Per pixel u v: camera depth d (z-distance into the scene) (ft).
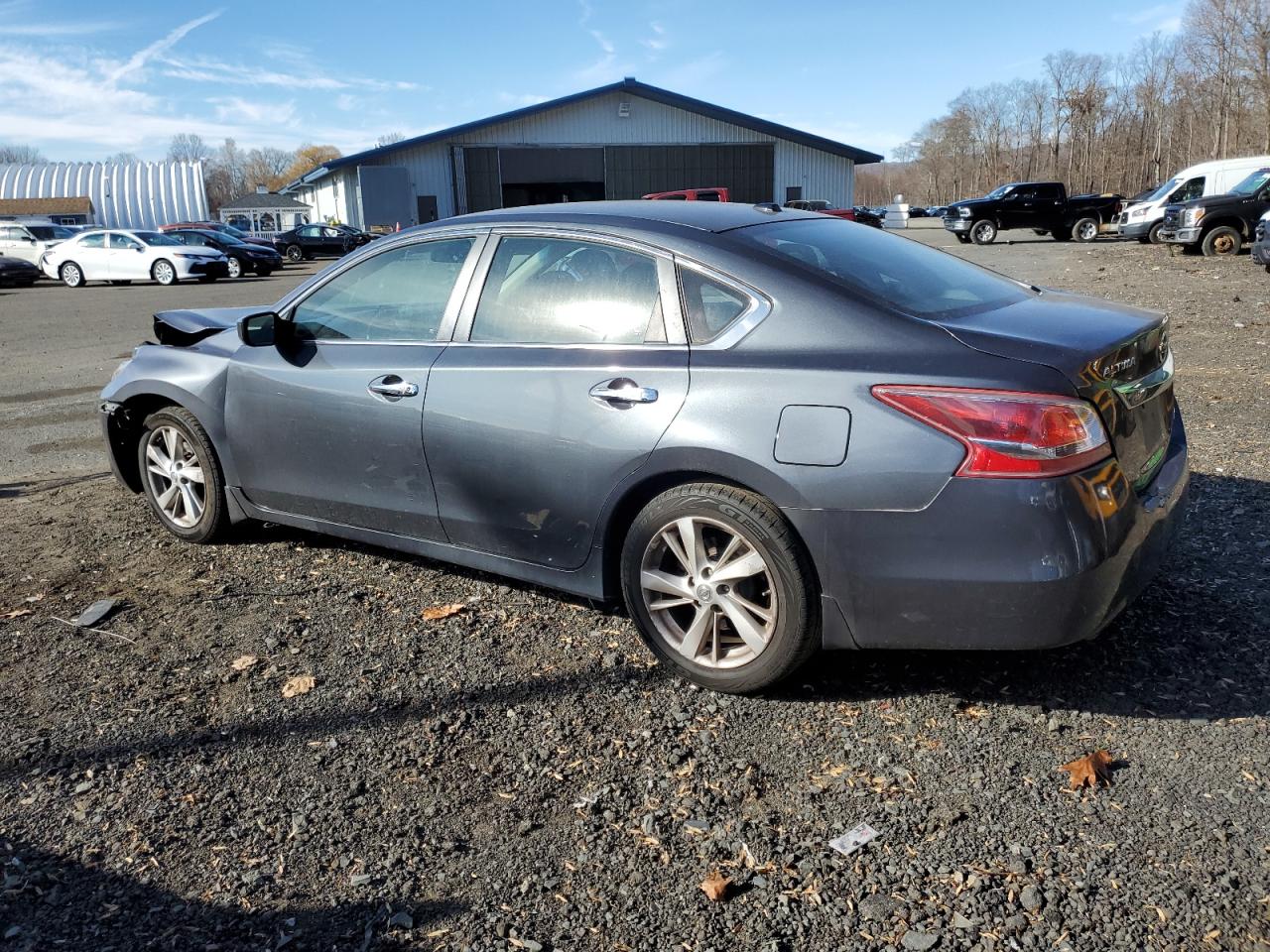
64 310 63.57
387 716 10.29
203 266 87.45
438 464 12.06
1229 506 15.49
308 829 8.51
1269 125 217.15
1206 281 51.21
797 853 8.02
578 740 9.77
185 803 8.91
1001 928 7.13
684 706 10.34
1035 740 9.48
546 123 127.75
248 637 12.21
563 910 7.47
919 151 476.13
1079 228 100.78
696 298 10.47
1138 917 7.18
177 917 7.48
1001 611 9.02
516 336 11.64
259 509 14.57
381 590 13.53
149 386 15.14
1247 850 7.80
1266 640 11.14
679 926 7.27
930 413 9.00
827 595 9.67
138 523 16.76
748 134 131.95
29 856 8.24
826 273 10.28
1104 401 9.16
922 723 9.86
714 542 10.43
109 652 11.91
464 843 8.28
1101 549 8.93
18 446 23.56
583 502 10.95
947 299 10.56
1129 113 298.35
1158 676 10.52
